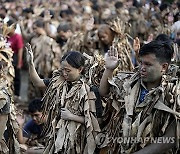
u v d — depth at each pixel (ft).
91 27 39.83
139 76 19.72
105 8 72.43
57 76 23.36
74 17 65.41
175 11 47.21
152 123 18.99
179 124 18.62
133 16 54.03
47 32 49.83
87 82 22.97
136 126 19.12
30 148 28.43
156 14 52.03
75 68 22.41
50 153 22.56
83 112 22.16
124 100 19.54
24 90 58.18
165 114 18.93
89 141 21.75
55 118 22.75
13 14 63.67
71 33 47.80
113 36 34.09
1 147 23.57
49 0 82.64
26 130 29.86
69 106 22.33
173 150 19.51
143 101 19.22
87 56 23.98
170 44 19.43
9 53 31.63
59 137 22.22
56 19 61.77
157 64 18.85
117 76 20.44
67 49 42.04
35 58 45.85
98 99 22.16
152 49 18.80
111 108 20.63
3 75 25.64
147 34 52.75
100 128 21.90
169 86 18.99
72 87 22.49
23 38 56.59
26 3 80.18
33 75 24.00
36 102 29.45
